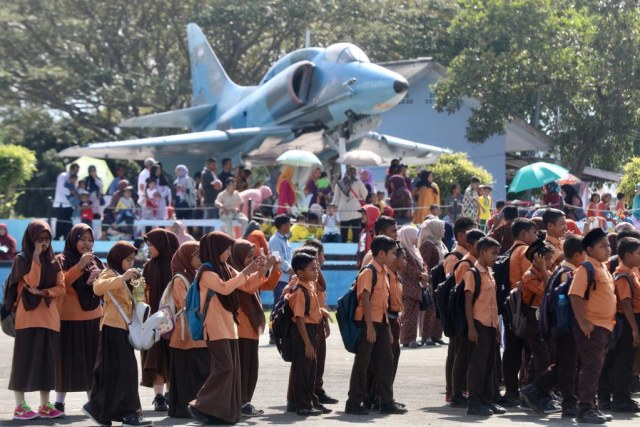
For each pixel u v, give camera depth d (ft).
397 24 292.61
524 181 147.54
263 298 137.18
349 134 167.22
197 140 187.93
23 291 57.77
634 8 215.92
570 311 56.70
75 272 59.57
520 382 68.23
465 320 60.23
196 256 58.18
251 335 60.23
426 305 72.28
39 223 57.98
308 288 60.80
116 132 311.27
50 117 311.27
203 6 290.56
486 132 223.51
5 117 303.89
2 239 142.41
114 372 54.65
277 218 94.94
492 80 219.41
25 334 57.93
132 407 54.60
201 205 144.66
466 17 226.58
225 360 54.85
